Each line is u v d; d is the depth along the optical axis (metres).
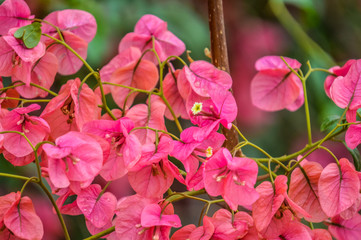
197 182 0.87
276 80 1.00
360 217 0.93
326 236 0.89
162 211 0.87
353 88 0.91
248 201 0.85
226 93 0.87
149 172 0.88
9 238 0.89
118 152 0.88
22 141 0.90
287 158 0.94
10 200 0.88
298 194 0.90
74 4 1.22
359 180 0.88
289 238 0.88
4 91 0.96
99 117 0.92
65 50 0.98
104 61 1.28
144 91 0.94
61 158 0.85
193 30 1.33
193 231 0.87
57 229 1.28
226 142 0.95
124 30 1.29
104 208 0.92
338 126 0.90
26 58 0.90
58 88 1.28
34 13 1.22
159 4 1.33
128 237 0.88
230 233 0.87
